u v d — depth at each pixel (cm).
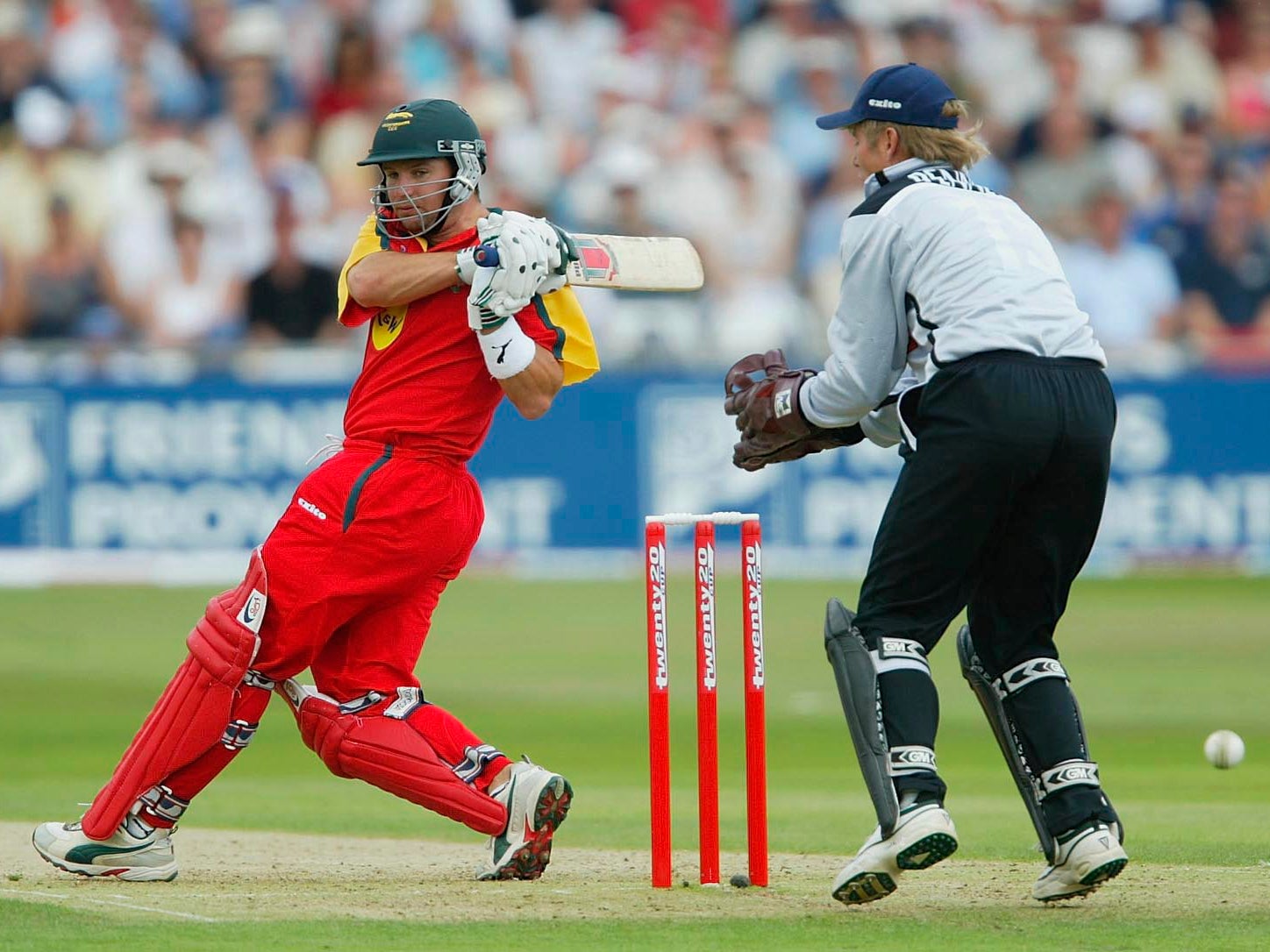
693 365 5484
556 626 4666
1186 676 3919
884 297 1573
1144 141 6638
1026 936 1385
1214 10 7012
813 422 1644
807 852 1972
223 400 5288
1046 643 1614
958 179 1602
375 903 1567
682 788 2606
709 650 1658
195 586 5244
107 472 5238
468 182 1691
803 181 6519
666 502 5469
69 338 5872
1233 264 6419
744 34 6844
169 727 1686
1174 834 2045
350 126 6300
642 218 6209
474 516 1742
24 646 4319
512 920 1461
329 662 1739
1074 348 1547
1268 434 5631
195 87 6350
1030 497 1557
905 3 6888
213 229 5938
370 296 1675
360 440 1705
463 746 1728
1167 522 5616
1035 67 6775
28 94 6159
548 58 6650
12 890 1647
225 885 1694
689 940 1362
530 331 1706
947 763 2916
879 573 1558
